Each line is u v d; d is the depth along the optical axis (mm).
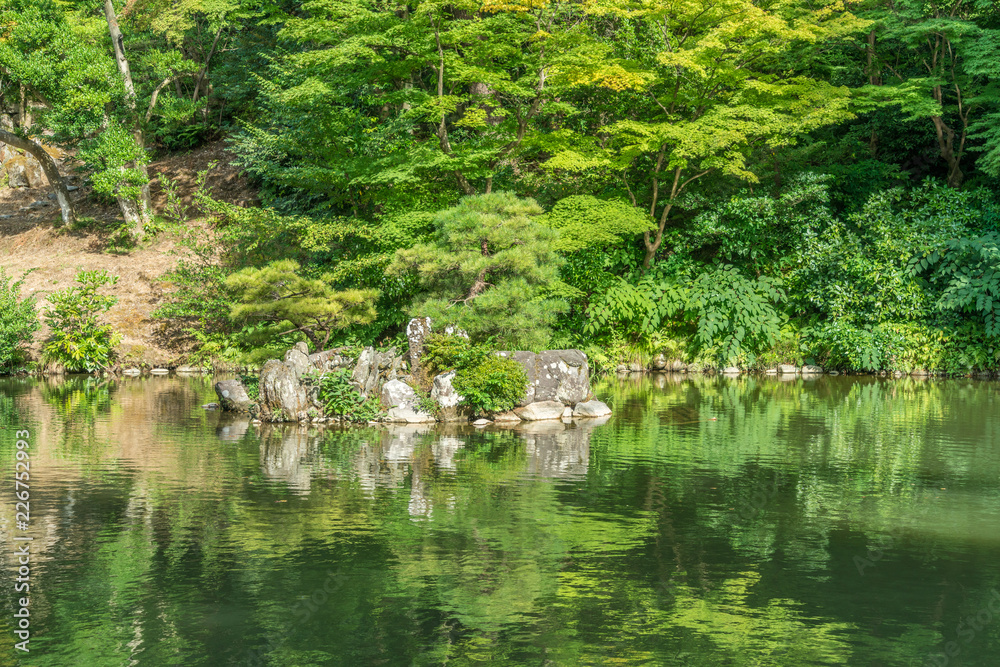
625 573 7676
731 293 24719
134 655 6020
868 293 24906
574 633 6402
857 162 28969
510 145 23484
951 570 7809
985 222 25219
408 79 28203
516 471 11781
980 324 24047
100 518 9320
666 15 23922
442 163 22078
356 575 7586
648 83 23938
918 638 6348
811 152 27625
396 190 23688
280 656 6012
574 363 17500
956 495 10523
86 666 5840
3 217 34625
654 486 10922
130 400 19125
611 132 23703
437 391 16688
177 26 32562
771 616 6746
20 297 27375
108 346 25125
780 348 25047
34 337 25734
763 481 11211
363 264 22562
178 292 26094
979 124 25844
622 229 22672
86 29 30875
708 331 24375
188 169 35688
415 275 22344
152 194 34500
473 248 18234
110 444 13656
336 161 24375
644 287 25266
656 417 16859
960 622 6641
